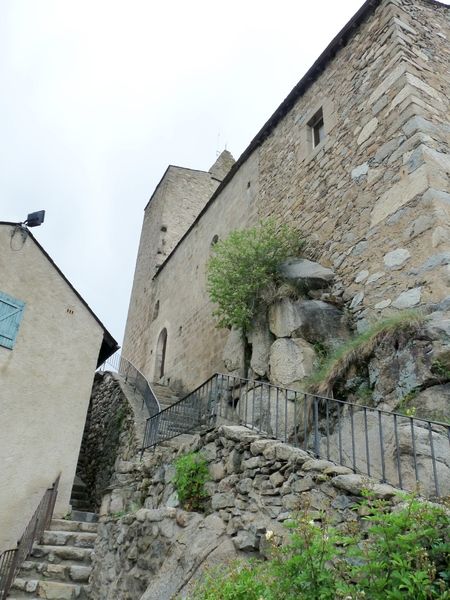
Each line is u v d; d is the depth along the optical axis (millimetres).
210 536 3900
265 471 3926
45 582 5922
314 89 9297
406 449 3623
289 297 7066
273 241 8031
